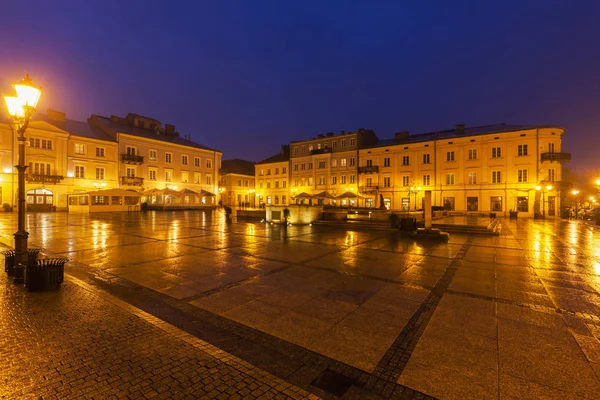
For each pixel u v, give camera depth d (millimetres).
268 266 8203
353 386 3012
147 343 3684
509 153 37156
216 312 4957
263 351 3709
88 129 49000
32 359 3270
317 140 55000
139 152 50969
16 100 6355
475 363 3383
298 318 4691
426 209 14438
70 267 8062
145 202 45812
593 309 5051
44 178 40156
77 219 26172
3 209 37219
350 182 50531
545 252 10578
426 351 3662
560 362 3389
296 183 57688
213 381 2963
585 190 54188
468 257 9594
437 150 42281
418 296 5719
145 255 9742
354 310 5012
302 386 3018
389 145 46469
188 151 58125
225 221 24141
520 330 4227
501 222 27297
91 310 4676
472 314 4832
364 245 11938
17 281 6020
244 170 75375
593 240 14070
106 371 3084
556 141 35250
